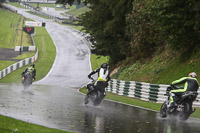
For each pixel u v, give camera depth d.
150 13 58.34
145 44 77.31
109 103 41.53
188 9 53.81
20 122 21.94
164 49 73.94
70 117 27.08
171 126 25.12
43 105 34.53
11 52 185.25
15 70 122.88
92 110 32.72
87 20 92.62
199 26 54.16
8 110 29.14
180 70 58.88
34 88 63.34
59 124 23.55
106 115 29.36
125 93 57.56
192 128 24.64
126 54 89.62
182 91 28.56
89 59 178.62
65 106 34.84
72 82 103.56
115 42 92.44
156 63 71.12
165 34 59.72
